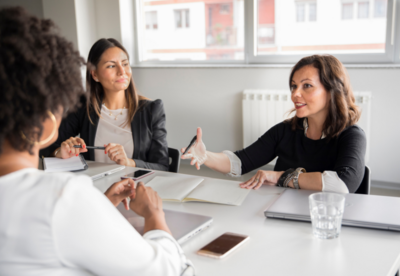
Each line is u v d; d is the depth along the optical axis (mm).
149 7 3949
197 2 3711
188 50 3867
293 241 941
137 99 2072
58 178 549
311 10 3264
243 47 3596
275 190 1320
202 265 837
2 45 522
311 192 1237
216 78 3508
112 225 564
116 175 1545
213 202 1218
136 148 2014
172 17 3863
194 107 3668
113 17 3873
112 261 558
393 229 959
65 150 1711
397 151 2957
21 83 532
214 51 3742
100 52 1950
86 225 533
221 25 3652
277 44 3455
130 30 3980
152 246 646
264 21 3457
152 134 2053
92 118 2053
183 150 1620
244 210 1150
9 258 519
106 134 2043
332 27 3217
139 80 3867
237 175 1754
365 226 987
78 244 528
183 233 949
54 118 590
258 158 1769
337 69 1492
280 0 3357
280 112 3217
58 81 566
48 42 560
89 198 551
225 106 3529
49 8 3850
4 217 514
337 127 1524
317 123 1603
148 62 4039
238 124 3512
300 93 1521
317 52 3314
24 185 533
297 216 1042
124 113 2064
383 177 3041
